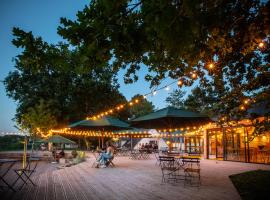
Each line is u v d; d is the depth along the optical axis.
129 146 44.59
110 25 2.90
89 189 7.80
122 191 7.41
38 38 2.95
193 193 7.03
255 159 18.14
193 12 2.42
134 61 4.91
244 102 7.99
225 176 10.33
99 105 38.03
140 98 11.41
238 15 4.09
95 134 23.78
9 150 39.06
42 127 22.73
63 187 8.23
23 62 3.01
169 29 2.51
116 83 39.78
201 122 11.70
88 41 2.95
